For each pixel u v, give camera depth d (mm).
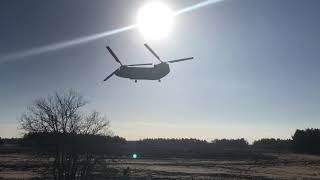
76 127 66875
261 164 139625
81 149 66250
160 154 181625
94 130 67750
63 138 65750
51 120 66188
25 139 67562
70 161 65875
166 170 105188
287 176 99375
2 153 164000
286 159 169125
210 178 90500
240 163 142625
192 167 119500
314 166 133250
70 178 65375
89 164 66688
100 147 67688
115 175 80125
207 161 151000
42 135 66312
